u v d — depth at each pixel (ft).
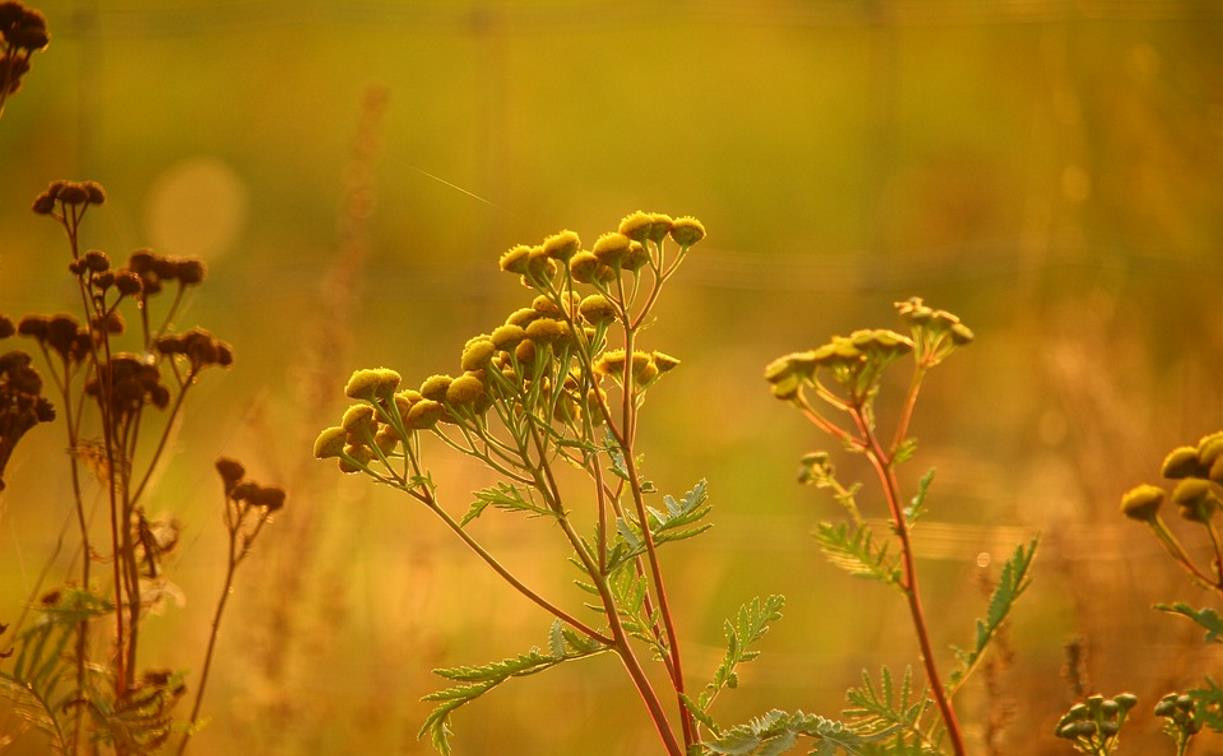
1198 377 23.38
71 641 12.05
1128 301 25.44
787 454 27.55
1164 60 27.99
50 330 11.07
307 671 17.48
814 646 22.45
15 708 10.51
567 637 8.74
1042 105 31.01
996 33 40.16
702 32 43.42
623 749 20.58
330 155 41.45
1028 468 24.22
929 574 23.29
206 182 40.63
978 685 16.96
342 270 19.93
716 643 23.16
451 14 40.70
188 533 20.72
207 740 16.70
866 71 41.68
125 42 42.70
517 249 8.89
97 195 10.81
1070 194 26.53
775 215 40.16
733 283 28.37
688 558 23.47
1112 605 19.15
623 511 9.47
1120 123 27.50
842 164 40.45
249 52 43.21
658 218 8.93
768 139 41.55
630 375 8.86
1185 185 26.66
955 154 37.96
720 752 8.23
